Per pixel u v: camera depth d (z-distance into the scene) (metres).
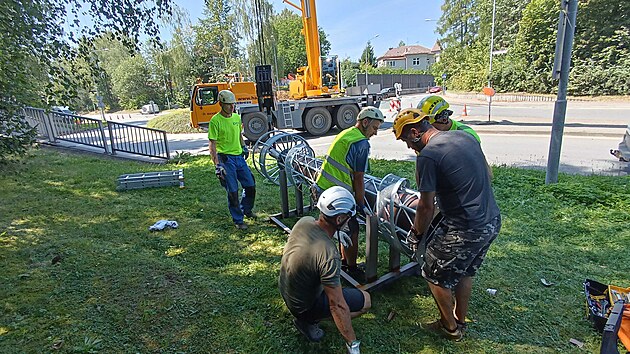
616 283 2.82
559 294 2.71
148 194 5.74
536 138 9.91
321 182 2.92
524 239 3.61
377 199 2.61
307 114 12.77
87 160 8.67
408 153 9.04
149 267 3.26
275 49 31.92
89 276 3.10
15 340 2.30
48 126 9.89
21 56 3.44
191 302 2.71
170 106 40.09
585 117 13.05
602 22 20.22
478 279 2.93
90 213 4.83
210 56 36.59
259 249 3.68
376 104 14.20
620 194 4.53
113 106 41.66
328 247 1.95
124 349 2.23
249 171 4.35
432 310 2.60
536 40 23.56
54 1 3.55
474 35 38.53
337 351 2.22
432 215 2.06
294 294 2.10
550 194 4.74
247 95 13.56
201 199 5.43
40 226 4.35
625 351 2.06
